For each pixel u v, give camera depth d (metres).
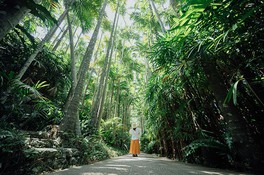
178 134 3.11
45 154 1.88
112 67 12.38
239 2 1.30
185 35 1.84
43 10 1.42
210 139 2.27
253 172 1.78
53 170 1.90
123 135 9.30
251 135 1.93
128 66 14.84
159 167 2.22
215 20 1.49
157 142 5.57
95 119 6.66
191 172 1.82
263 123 1.97
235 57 2.11
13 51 3.89
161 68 2.88
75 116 3.71
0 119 2.39
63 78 5.53
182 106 2.94
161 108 3.68
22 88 2.80
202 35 1.95
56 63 5.23
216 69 2.39
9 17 1.29
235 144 2.00
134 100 15.26
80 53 14.27
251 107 2.08
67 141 3.03
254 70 1.97
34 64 4.27
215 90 2.28
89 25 5.58
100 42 13.80
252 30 1.58
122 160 3.46
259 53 1.83
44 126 3.70
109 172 1.79
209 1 1.24
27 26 6.19
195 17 1.43
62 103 5.36
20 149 1.66
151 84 3.61
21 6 1.39
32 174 1.64
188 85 2.98
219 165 2.26
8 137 1.64
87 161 2.91
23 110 3.32
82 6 5.31
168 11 6.55
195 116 2.82
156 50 2.78
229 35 1.78
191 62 2.46
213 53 2.17
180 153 3.45
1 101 2.47
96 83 12.77
